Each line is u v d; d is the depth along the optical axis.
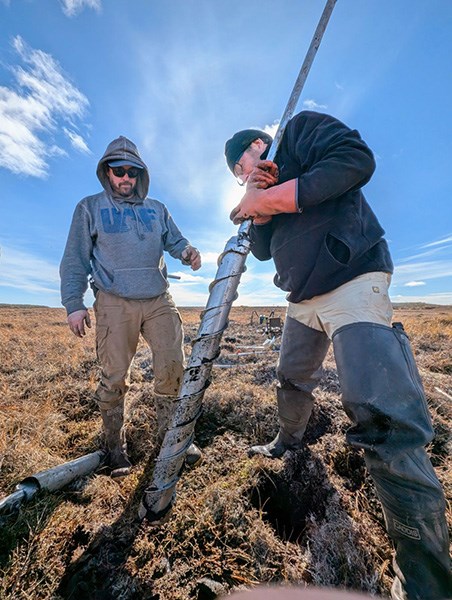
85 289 1.77
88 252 1.79
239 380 3.36
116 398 1.74
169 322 1.84
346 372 1.08
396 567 0.97
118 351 1.73
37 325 10.45
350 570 1.09
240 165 1.67
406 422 0.93
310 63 1.45
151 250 1.81
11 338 6.27
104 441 1.94
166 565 1.12
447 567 0.89
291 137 1.37
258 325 12.30
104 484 1.54
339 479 1.58
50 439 1.99
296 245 1.32
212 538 1.24
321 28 1.45
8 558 1.12
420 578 0.89
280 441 1.82
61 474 1.50
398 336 1.09
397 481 0.92
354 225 1.22
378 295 1.17
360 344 1.07
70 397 2.74
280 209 1.17
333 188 1.09
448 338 5.80
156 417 2.07
